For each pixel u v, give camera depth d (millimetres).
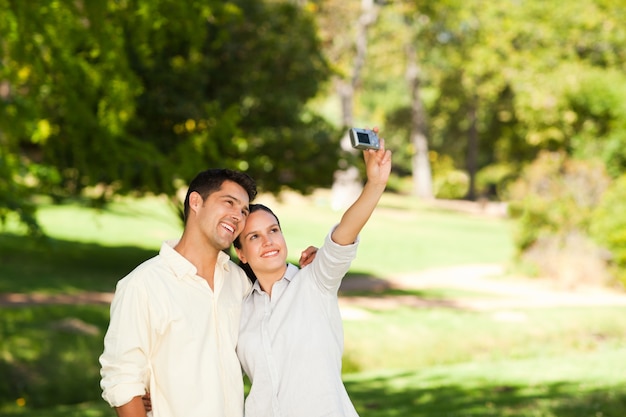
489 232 36844
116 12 9039
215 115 13000
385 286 21156
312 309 3219
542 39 31375
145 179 11602
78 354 11648
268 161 19234
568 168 22656
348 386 10406
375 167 3107
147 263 3105
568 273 21391
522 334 14656
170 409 3061
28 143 15609
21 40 8789
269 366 3184
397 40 42406
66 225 26125
